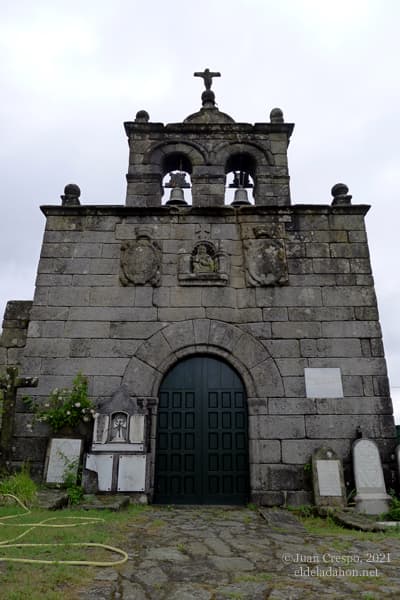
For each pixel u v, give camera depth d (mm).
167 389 8023
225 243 8898
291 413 7691
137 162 9617
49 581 3223
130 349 8125
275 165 9695
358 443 7293
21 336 8875
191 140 9828
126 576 3531
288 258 8711
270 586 3430
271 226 8945
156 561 3971
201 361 8180
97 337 8203
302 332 8195
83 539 4387
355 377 7883
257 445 7527
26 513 5477
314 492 7047
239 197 9477
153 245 8805
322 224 8977
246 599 3145
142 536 4879
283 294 8461
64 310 8391
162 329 8250
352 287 8508
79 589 3188
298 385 7859
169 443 7746
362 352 8047
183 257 8711
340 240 8859
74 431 7539
